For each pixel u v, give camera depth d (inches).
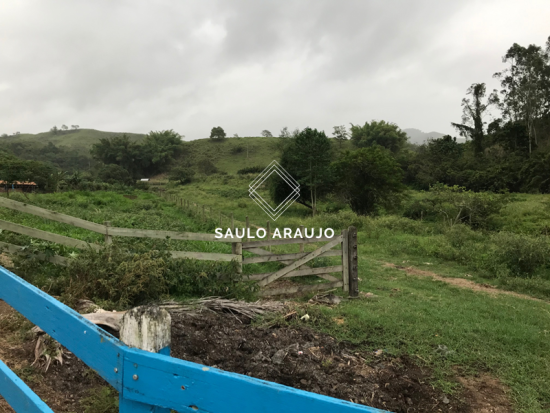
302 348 176.1
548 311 267.3
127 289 203.2
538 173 1396.4
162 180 3075.8
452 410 142.1
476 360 179.9
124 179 2443.4
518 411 142.6
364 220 766.5
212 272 248.7
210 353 163.0
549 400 149.9
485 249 478.9
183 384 44.6
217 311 213.5
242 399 42.3
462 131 2217.0
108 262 213.9
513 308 271.0
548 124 2039.9
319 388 145.8
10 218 413.7
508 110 2132.1
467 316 243.0
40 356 133.3
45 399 115.9
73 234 385.4
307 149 1094.4
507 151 1978.3
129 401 48.8
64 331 57.8
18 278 71.4
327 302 260.8
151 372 46.2
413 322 224.5
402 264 430.6
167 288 230.2
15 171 1540.4
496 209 792.3
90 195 1051.3
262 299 265.0
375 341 192.5
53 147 4340.6
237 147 3646.7
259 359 161.9
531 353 190.7
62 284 204.2
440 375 163.2
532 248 383.6
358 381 153.6
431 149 2132.1
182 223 610.9
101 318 151.2
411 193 1640.0
